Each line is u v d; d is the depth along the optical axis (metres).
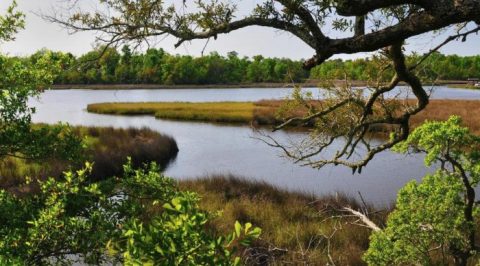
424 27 2.46
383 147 4.27
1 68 4.99
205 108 52.47
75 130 27.19
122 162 19.25
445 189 5.03
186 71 129.75
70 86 114.50
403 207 5.22
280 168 20.86
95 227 4.16
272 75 136.88
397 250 5.22
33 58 5.23
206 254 1.66
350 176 18.84
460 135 4.75
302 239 9.82
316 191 16.77
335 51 2.76
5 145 4.95
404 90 4.07
